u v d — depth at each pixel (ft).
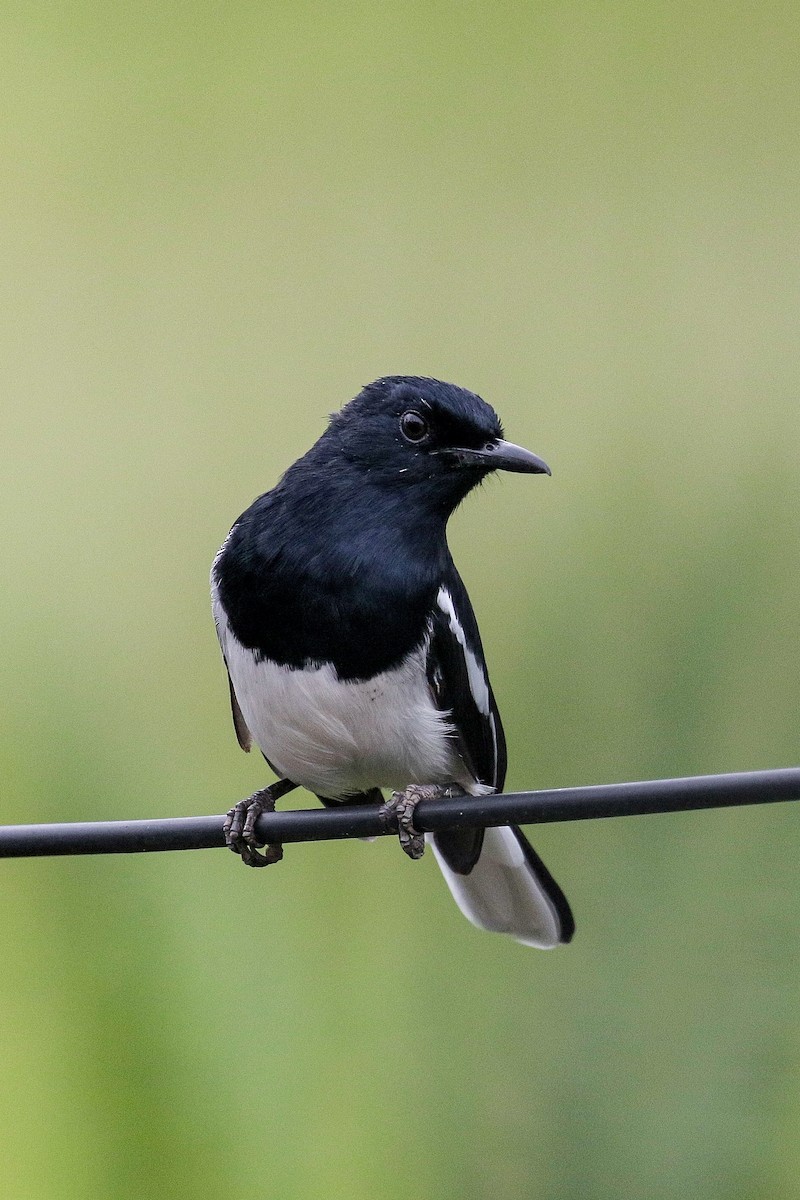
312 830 25.99
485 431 28.78
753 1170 35.27
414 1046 38.60
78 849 23.40
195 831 23.24
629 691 39.96
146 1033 38.19
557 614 41.83
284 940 39.47
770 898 36.29
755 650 39.70
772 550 41.01
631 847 37.22
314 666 27.84
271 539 27.99
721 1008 36.01
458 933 39.63
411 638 27.99
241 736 31.42
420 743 28.43
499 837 31.40
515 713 40.68
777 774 20.79
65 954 38.91
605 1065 36.42
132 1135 37.55
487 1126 37.42
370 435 28.48
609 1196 35.91
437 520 29.04
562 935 31.81
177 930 39.04
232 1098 37.88
